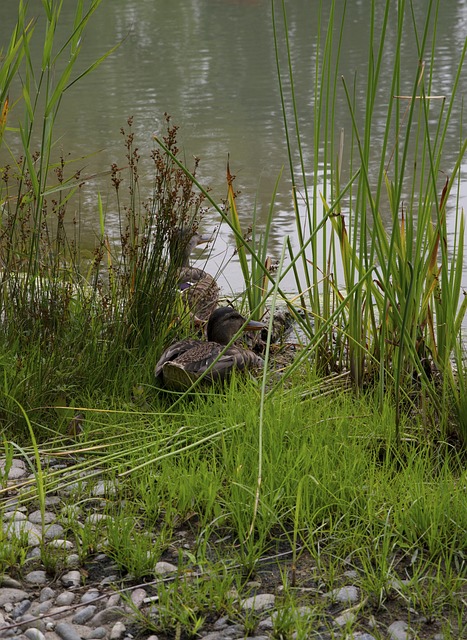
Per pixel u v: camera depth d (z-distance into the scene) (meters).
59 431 5.70
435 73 21.61
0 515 4.61
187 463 5.13
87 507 4.79
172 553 4.36
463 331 7.64
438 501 4.50
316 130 6.23
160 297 6.99
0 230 6.91
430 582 3.93
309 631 3.70
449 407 5.69
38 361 6.09
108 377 6.32
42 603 3.97
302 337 8.12
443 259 5.57
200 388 6.16
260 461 4.31
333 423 5.57
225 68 23.48
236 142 15.43
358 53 24.62
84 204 12.29
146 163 14.36
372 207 5.67
